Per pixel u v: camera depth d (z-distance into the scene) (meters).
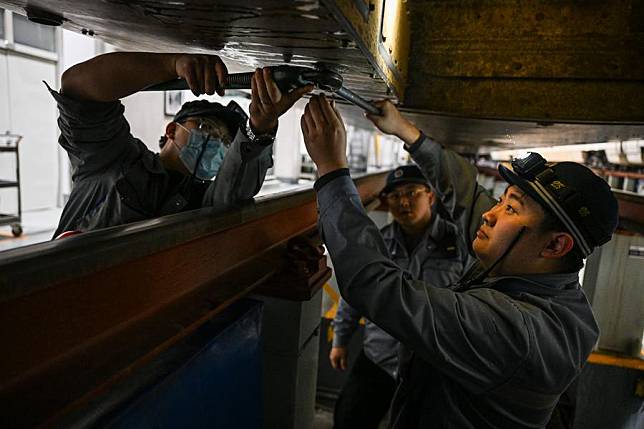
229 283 1.17
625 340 2.65
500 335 0.94
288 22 0.70
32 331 0.58
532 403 1.02
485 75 1.71
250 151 1.19
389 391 2.39
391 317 0.95
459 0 1.69
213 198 1.30
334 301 3.57
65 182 5.49
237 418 1.26
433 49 1.74
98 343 0.74
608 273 2.60
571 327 1.02
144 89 1.16
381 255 1.01
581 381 2.61
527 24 1.65
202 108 1.46
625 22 1.57
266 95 0.97
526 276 1.10
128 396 0.84
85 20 0.93
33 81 5.04
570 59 1.63
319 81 0.93
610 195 1.03
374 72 1.03
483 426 1.05
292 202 1.54
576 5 1.60
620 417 2.60
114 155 1.35
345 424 2.40
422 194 2.29
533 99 1.70
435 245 2.28
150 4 0.71
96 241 0.67
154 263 0.81
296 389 1.76
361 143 8.72
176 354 1.02
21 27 4.83
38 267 0.56
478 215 1.70
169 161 1.50
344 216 1.03
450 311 0.94
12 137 4.30
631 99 1.62
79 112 1.23
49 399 0.63
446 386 1.10
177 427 0.97
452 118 1.92
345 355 2.73
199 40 0.98
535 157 1.11
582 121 1.68
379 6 0.97
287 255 1.65
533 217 1.06
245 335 1.28
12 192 4.95
